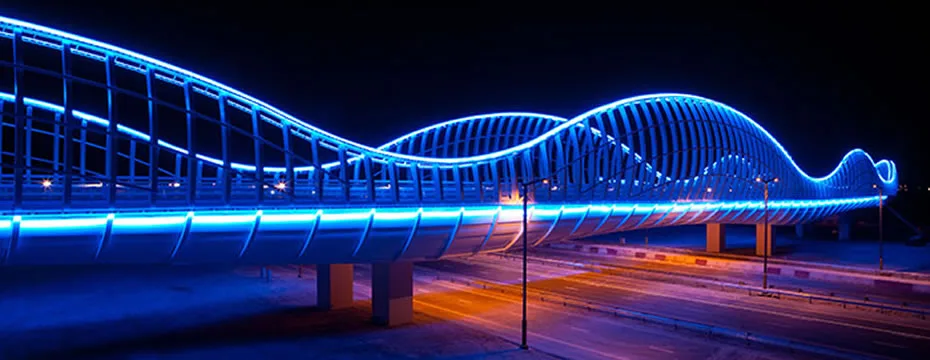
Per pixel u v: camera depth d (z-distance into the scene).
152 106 25.55
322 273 42.91
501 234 39.00
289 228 28.77
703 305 44.44
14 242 22.50
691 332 36.16
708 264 67.56
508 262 69.50
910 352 31.62
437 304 44.69
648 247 83.69
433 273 60.47
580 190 43.56
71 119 23.31
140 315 40.66
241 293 48.88
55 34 23.91
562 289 51.25
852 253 77.62
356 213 30.47
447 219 34.47
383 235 32.34
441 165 35.25
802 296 46.88
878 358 30.48
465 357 31.06
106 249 24.97
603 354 31.62
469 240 37.25
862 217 128.38
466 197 38.34
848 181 94.69
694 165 56.31
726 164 61.88
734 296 48.19
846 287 53.19
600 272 61.38
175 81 27.75
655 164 51.09
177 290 50.28
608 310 41.47
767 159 71.31
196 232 26.39
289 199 29.06
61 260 24.56
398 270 38.09
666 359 30.72
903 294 49.81
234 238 27.81
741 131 66.31
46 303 44.81
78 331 36.16
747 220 70.62
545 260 69.69
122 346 32.84
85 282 54.50
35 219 22.56
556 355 31.38
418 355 31.38
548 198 41.03
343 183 30.56
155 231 25.36
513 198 39.03
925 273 58.56
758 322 38.84
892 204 128.12
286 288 51.28
